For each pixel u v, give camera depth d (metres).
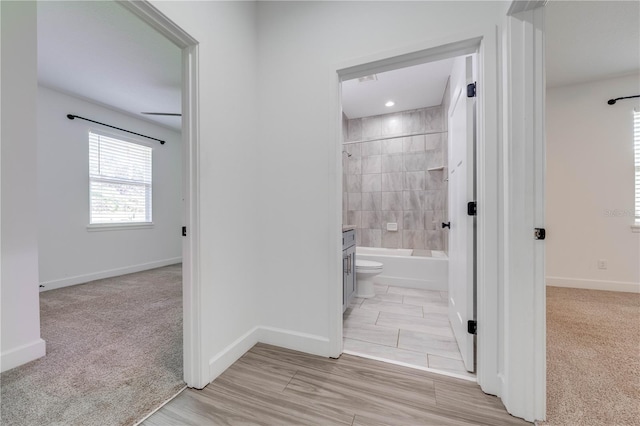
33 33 1.66
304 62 1.71
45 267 3.16
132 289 3.18
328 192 1.64
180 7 1.25
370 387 1.36
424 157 3.96
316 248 1.68
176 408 1.21
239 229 1.66
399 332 1.98
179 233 4.92
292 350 1.73
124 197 4.05
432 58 1.50
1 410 1.20
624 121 2.89
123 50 2.44
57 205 3.27
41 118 3.13
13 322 1.57
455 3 1.37
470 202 1.44
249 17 1.76
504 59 1.23
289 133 1.75
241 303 1.68
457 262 1.77
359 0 1.58
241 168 1.68
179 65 2.70
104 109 3.75
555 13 1.95
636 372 1.50
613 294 2.84
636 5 1.87
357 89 3.36
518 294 1.16
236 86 1.64
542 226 1.14
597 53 2.46
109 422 1.13
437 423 1.13
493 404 1.24
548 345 1.80
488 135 1.30
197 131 1.35
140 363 1.58
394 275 3.22
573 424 1.12
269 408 1.21
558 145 3.11
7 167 1.58
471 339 1.47
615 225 2.95
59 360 1.61
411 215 4.02
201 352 1.36
